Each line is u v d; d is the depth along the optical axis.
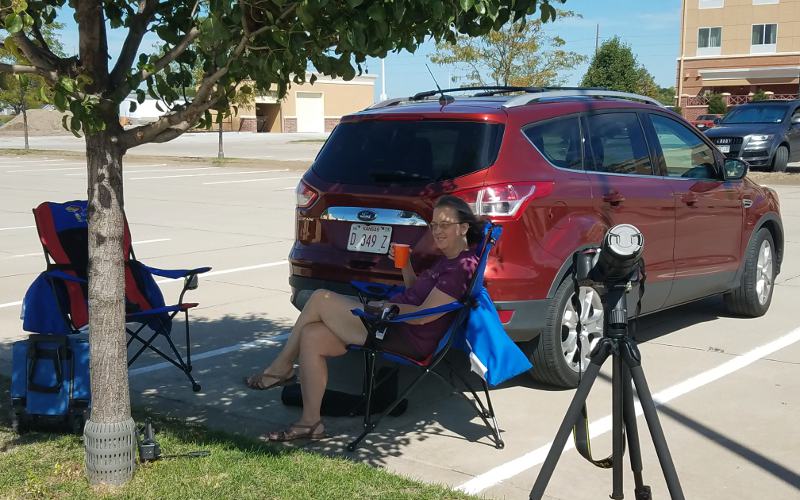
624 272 3.20
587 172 5.63
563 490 4.08
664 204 6.15
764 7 51.56
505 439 4.76
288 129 60.50
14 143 44.53
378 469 4.23
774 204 7.54
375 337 4.56
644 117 6.35
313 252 5.58
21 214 14.88
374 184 5.36
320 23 3.40
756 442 4.67
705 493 4.06
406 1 3.29
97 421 3.93
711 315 7.56
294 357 4.95
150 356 6.35
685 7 53.69
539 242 5.16
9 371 5.90
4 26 3.34
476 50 23.75
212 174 23.80
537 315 5.18
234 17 3.37
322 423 4.77
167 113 3.81
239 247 11.23
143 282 5.59
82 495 3.84
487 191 5.02
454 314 4.56
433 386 5.71
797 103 21.81
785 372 5.88
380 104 6.14
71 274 5.30
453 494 3.94
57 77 3.54
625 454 4.49
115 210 3.82
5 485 3.94
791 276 9.23
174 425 4.83
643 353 6.36
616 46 41.09
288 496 3.86
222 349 6.54
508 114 5.29
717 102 48.56
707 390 5.51
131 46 3.84
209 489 3.92
